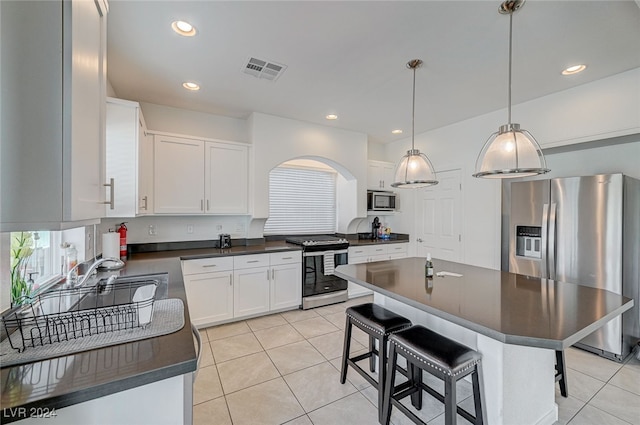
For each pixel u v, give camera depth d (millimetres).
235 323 3240
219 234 3680
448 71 2471
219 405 1883
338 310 3695
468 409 1858
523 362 1609
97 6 1104
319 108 3377
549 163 3240
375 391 2037
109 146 2324
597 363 2387
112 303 1551
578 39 1994
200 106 3311
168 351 940
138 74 2541
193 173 3213
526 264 2910
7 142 802
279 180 4508
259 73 2525
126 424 872
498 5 1674
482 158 1902
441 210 4168
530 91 2867
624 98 2453
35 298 1303
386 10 1725
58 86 837
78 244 2064
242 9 1713
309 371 2283
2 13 794
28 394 710
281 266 3535
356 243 4227
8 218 801
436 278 2092
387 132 4414
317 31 1934
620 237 2336
